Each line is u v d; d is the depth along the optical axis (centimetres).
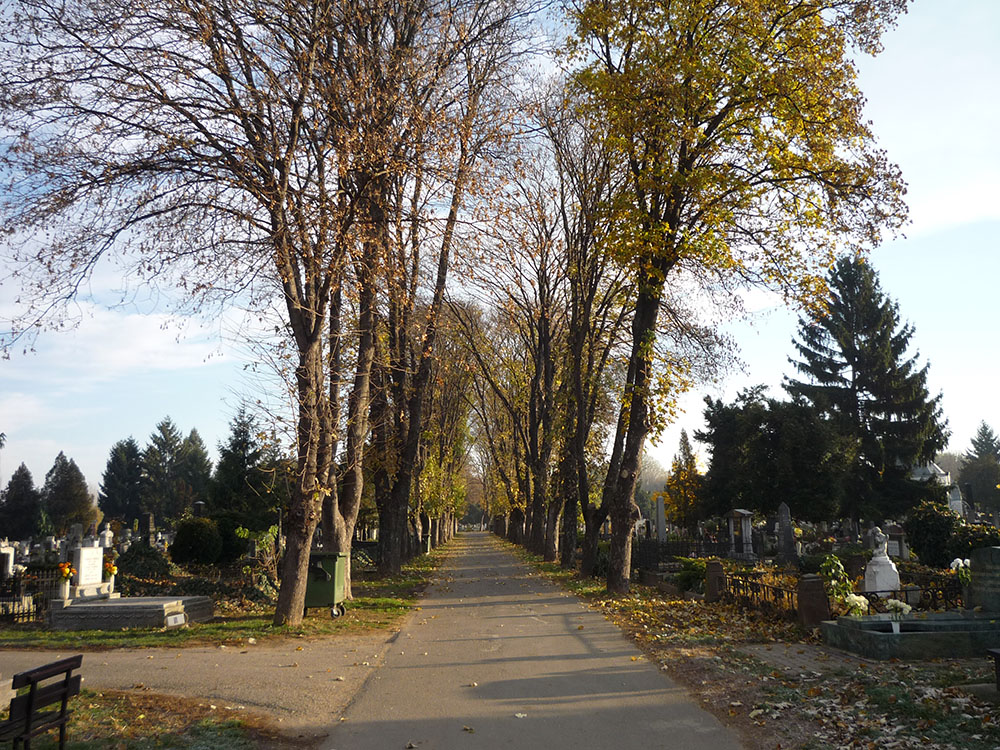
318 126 1530
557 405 3319
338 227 1454
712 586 1748
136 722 777
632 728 748
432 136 1639
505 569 3381
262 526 3344
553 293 3438
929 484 5216
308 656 1167
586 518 2609
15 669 1061
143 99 1376
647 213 1878
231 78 1423
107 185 1402
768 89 1755
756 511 4472
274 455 2038
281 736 740
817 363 5756
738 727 743
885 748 657
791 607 1364
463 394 5062
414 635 1398
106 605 1562
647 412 2050
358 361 1984
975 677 883
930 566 2306
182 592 2008
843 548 3281
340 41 1627
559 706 840
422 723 781
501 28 2205
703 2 1764
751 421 4453
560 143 2738
